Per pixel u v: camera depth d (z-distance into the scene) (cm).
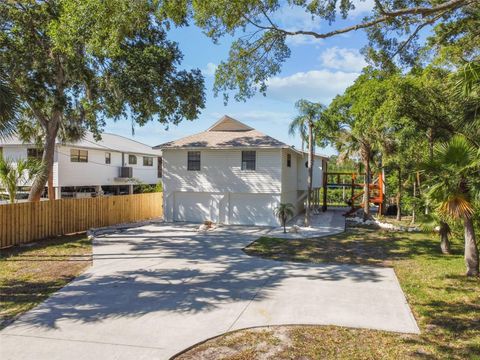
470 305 718
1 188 1605
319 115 1947
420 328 609
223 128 2252
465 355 508
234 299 755
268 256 1202
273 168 1962
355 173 2831
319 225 2000
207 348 535
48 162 1684
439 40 1240
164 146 2069
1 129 776
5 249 1291
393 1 984
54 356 507
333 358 503
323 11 962
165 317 652
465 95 793
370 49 1111
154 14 1023
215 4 868
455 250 1313
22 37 1435
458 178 860
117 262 1095
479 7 1076
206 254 1227
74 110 1709
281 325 620
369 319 648
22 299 745
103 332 587
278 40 1068
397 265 1075
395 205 2744
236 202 2038
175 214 2128
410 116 1427
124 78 1425
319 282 891
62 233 1627
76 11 1055
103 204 1900
